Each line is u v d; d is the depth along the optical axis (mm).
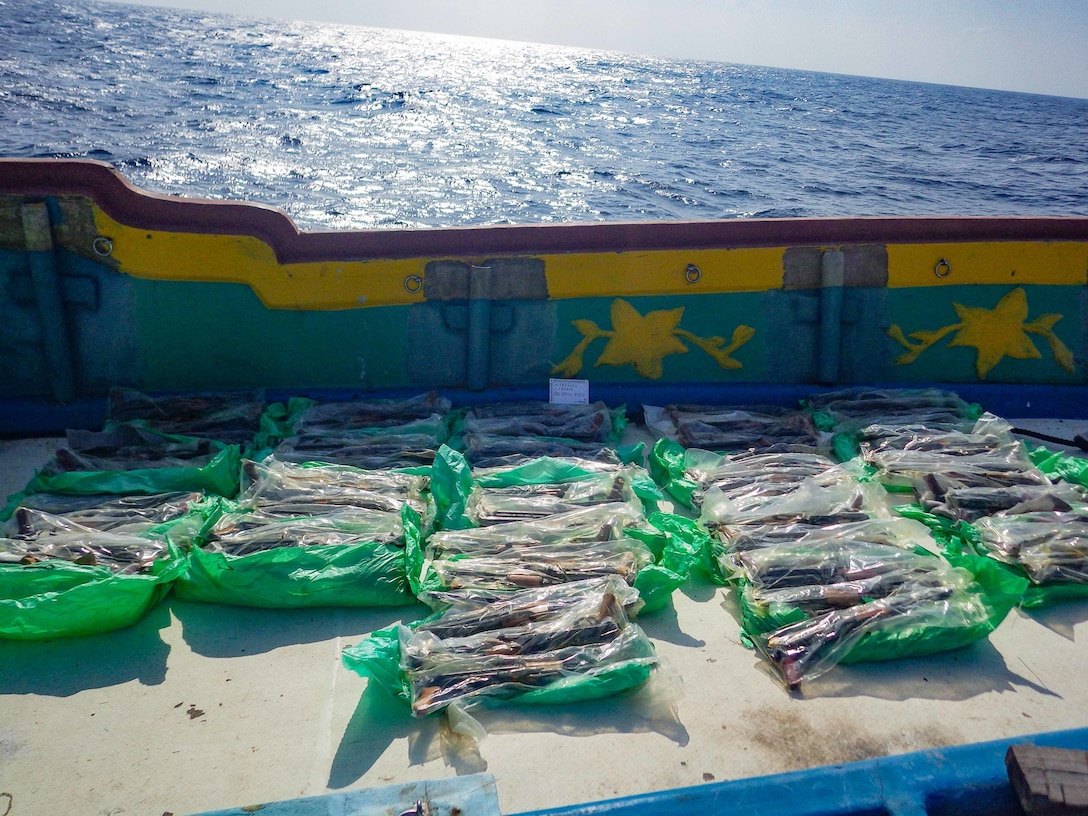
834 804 2387
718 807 2379
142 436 4730
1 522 3887
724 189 27453
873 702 3041
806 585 3555
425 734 2852
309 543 3725
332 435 4867
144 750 2754
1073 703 3061
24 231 4742
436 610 3449
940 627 3299
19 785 2598
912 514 4348
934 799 2428
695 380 5734
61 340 4969
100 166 4797
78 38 68062
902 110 82438
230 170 24969
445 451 4316
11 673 3096
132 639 3311
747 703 3023
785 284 5590
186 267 5031
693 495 4461
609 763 2723
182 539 3760
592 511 4066
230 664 3189
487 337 5422
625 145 37031
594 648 3115
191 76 49656
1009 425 5133
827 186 29344
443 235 5242
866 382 5848
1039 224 5648
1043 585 3688
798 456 4832
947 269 5648
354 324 5316
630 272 5445
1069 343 5855
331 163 27188
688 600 3691
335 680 3123
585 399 5559
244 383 5348
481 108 47406
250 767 2693
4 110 31281
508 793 2594
